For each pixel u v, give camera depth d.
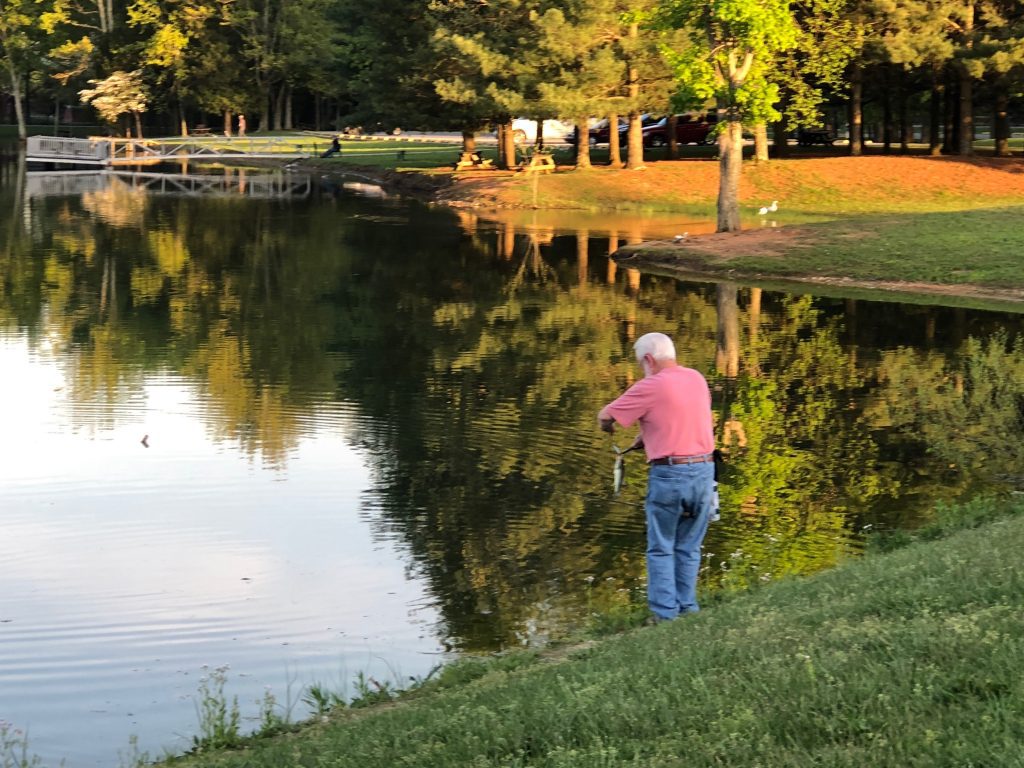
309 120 108.88
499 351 20.98
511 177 52.53
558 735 5.36
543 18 47.31
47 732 7.72
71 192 56.47
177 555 11.38
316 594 10.33
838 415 16.58
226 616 9.84
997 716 4.76
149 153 80.19
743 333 22.89
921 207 46.00
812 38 41.72
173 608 10.02
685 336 22.56
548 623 9.61
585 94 48.72
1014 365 19.81
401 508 12.72
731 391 17.97
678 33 46.53
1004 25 47.78
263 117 94.00
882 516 12.32
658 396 8.45
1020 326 23.69
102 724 7.84
